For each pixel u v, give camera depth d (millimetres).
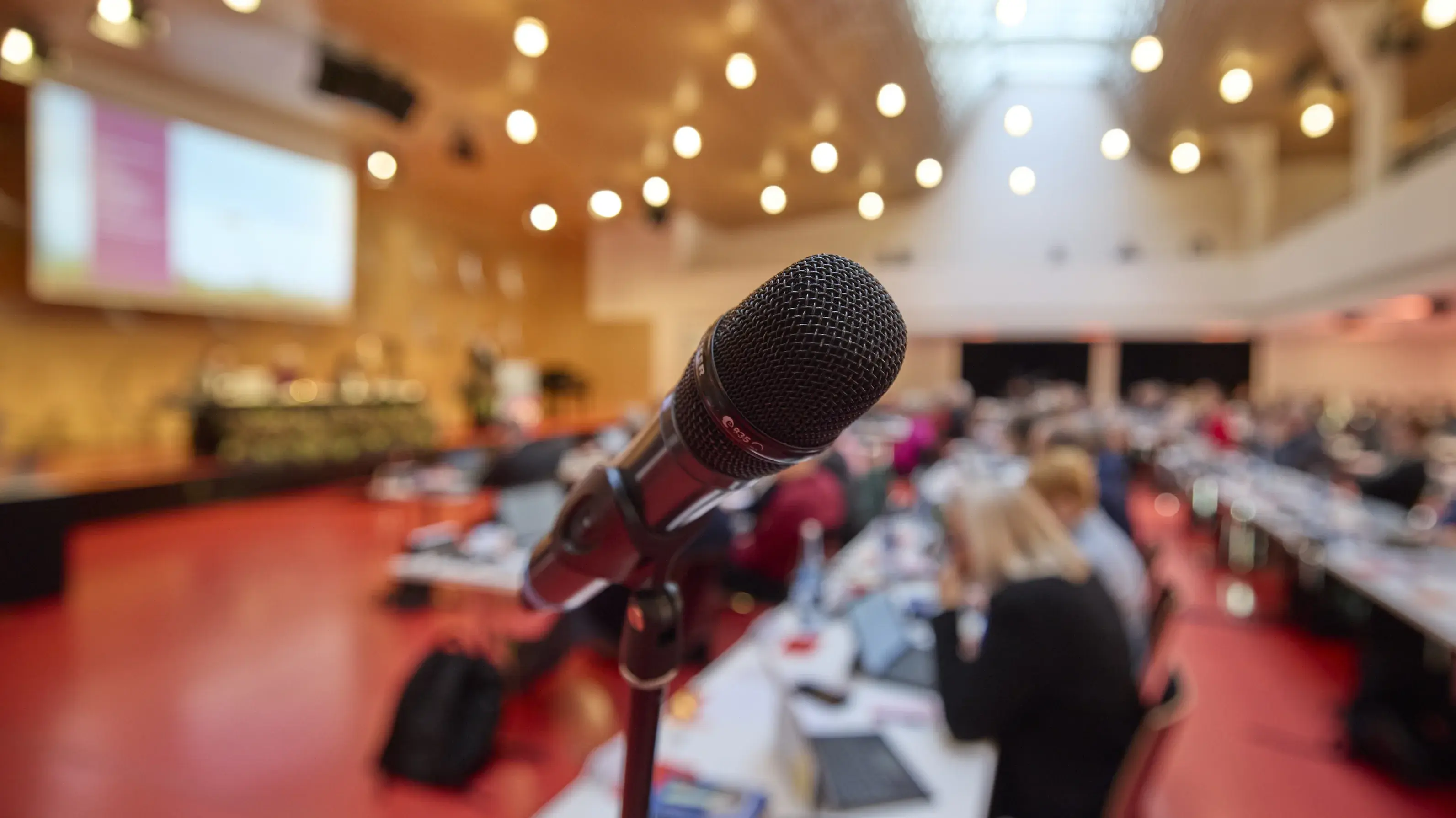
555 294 15336
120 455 7246
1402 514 4277
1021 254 13102
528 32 5199
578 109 8594
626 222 14055
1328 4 7023
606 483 486
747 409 401
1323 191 12219
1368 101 7398
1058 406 6637
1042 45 11297
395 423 8461
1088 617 1501
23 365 6965
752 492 4793
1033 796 1511
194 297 7875
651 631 487
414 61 7133
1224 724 3127
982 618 2244
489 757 2623
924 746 1498
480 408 10453
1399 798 2578
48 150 6664
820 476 3838
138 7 5559
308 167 9086
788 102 8570
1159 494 8633
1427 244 6066
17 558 4047
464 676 2564
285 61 7094
